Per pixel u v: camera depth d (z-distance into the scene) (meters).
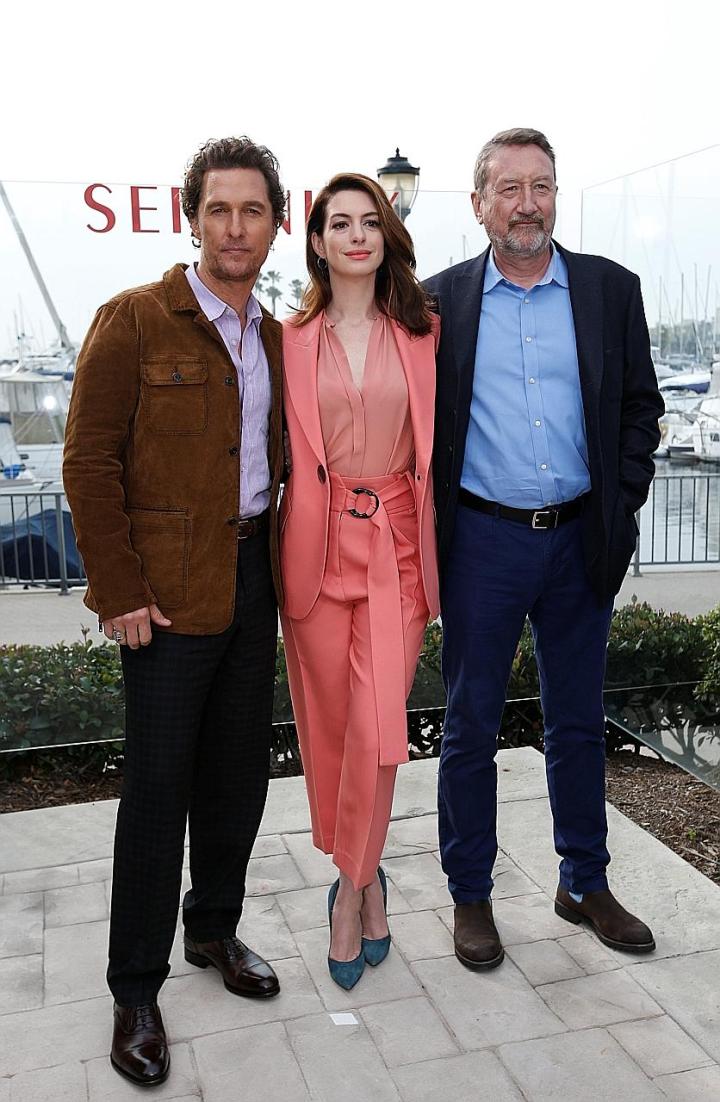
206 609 2.08
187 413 2.02
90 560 1.99
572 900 2.65
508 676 2.55
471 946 2.46
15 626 3.77
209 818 2.34
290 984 2.41
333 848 2.50
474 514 2.43
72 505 1.98
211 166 2.03
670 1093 2.04
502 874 2.91
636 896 2.77
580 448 2.41
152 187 3.63
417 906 2.75
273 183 2.09
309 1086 2.07
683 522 3.67
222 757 2.30
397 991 2.38
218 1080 2.09
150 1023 2.15
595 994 2.36
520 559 2.42
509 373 2.38
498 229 2.31
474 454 2.42
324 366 2.26
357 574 2.31
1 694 3.59
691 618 3.68
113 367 1.97
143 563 2.06
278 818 3.26
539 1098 2.03
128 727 2.14
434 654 3.94
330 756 2.46
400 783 3.53
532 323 2.38
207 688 2.16
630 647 3.76
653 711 3.78
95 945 2.58
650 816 3.35
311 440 2.21
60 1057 2.17
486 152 2.36
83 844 3.12
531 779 3.55
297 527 2.26
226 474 2.07
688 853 3.09
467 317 2.38
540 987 2.39
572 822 2.61
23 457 3.70
